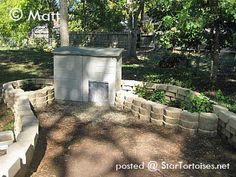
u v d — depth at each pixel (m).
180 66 14.09
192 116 5.76
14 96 7.23
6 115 7.21
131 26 19.33
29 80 8.52
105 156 4.96
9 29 22.45
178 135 5.79
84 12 22.58
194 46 9.70
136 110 6.70
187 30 8.01
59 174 4.39
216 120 5.69
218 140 5.61
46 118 6.54
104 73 7.25
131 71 13.01
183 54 14.12
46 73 12.37
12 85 8.18
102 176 4.40
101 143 5.41
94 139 5.57
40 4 22.23
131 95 7.07
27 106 6.02
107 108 7.21
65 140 5.51
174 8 7.82
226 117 5.47
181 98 7.22
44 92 7.24
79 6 22.53
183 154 5.11
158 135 5.77
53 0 23.27
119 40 24.14
